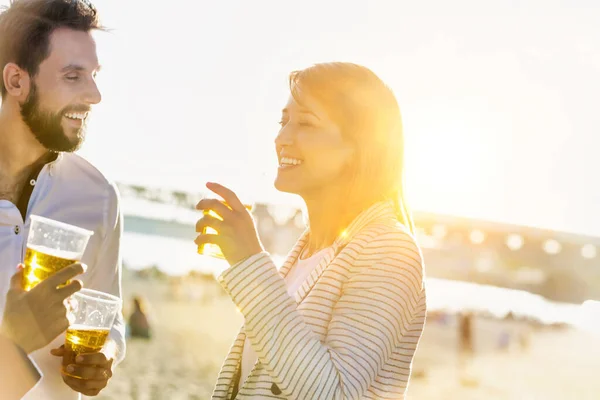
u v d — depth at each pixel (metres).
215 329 22.05
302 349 1.90
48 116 2.57
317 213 2.33
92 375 2.43
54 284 2.05
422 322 2.20
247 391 2.12
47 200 2.76
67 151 2.65
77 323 2.39
